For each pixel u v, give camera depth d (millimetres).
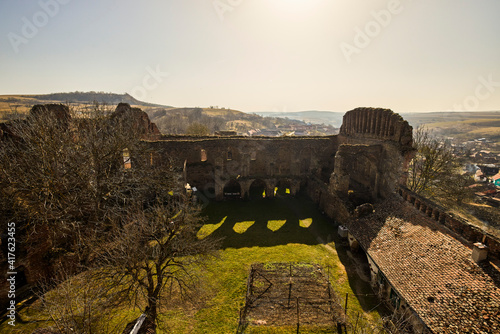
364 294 21094
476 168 79000
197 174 44906
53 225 20984
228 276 23469
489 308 13516
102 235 22703
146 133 42438
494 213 42000
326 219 35438
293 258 26156
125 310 19219
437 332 13711
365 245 23359
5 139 24922
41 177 20188
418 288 16656
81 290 17109
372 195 36656
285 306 18172
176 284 21906
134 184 29859
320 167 43438
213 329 17922
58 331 13578
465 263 16391
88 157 23953
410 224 22438
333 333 16750
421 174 40250
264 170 48406
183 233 19266
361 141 40031
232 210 38500
